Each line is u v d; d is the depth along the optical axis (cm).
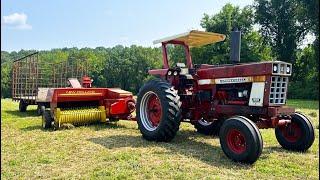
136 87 7350
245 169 473
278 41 4088
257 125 543
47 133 738
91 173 446
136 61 7406
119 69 7262
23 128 812
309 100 2927
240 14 4216
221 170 462
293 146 589
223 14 4209
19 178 432
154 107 679
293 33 3956
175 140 670
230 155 514
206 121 737
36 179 428
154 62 7512
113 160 510
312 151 588
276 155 559
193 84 668
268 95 528
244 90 571
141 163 489
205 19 4300
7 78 4959
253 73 547
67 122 805
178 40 723
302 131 577
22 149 587
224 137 525
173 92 633
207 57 4000
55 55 7256
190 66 725
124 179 423
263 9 4078
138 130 785
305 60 3766
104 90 870
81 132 750
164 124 623
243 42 4047
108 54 8056
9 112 1216
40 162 504
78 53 7262
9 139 673
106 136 704
